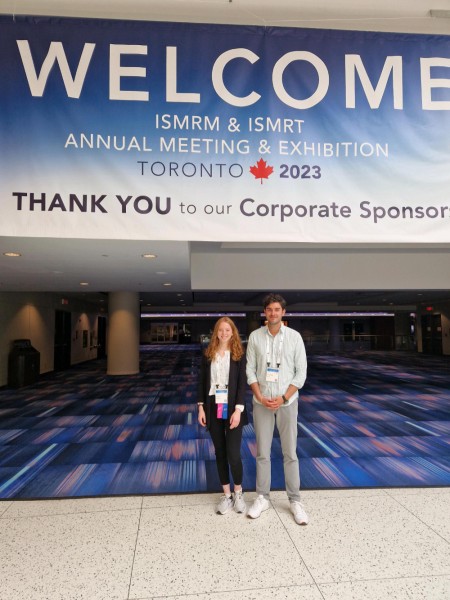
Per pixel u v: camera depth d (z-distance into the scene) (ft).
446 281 32.48
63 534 8.59
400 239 9.61
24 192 8.95
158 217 9.21
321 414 22.45
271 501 10.19
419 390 31.01
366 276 32.30
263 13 9.90
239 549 7.92
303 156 9.56
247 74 9.56
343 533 8.50
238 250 31.42
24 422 20.75
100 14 9.57
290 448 9.32
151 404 25.58
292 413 9.34
